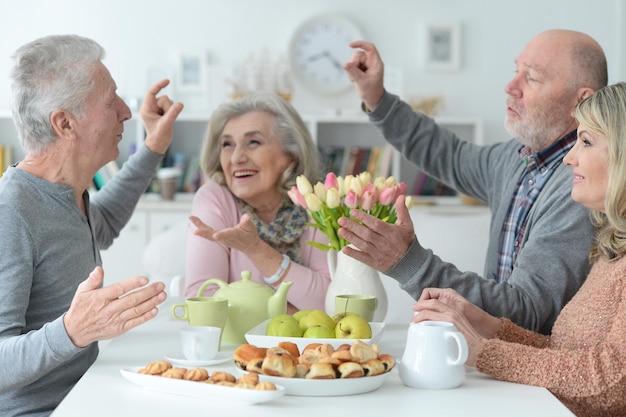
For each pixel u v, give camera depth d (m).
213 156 2.38
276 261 2.08
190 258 2.28
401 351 1.75
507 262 2.27
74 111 1.79
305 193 1.91
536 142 2.19
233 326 1.78
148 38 5.29
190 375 1.34
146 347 1.74
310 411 1.28
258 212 2.36
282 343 1.48
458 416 1.27
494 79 5.34
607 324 1.61
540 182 2.19
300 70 5.31
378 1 5.30
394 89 5.18
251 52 5.32
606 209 1.64
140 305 1.47
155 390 1.38
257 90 5.15
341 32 5.30
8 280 1.64
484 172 2.49
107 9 5.28
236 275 2.28
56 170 1.81
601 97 1.65
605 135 1.64
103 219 2.34
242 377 1.33
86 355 1.84
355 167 5.18
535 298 1.95
